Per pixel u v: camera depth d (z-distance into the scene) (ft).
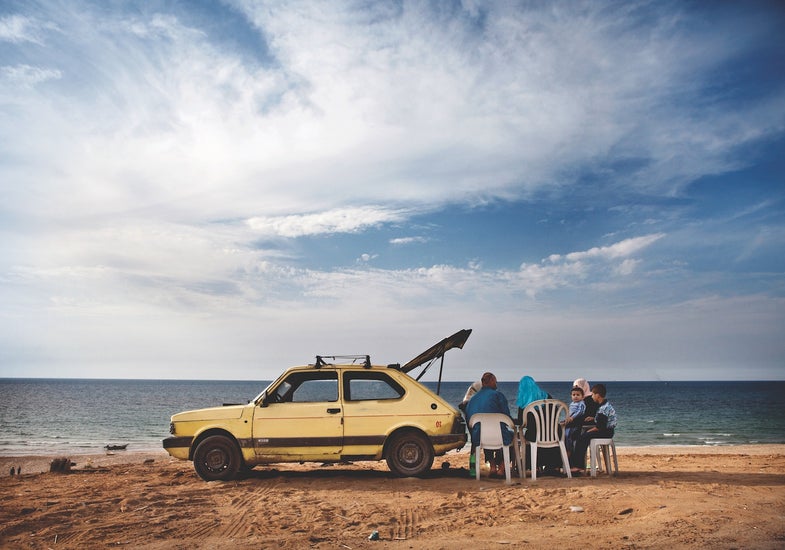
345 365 33.60
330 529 21.16
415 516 23.16
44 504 25.84
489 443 31.09
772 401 299.99
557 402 31.65
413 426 32.30
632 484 28.45
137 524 21.85
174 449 32.45
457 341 37.76
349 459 32.30
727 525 19.51
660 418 163.73
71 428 125.39
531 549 18.08
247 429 32.27
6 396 313.32
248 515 23.40
